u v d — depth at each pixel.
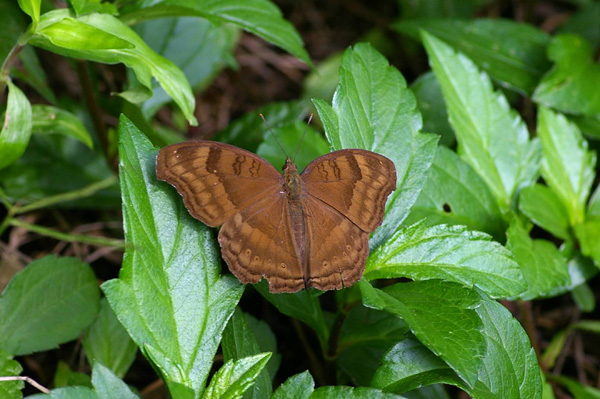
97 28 0.75
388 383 0.74
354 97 0.76
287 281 0.74
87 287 0.78
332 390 0.73
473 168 0.80
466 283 0.75
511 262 0.75
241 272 0.74
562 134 0.82
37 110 0.78
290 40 0.80
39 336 0.77
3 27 0.81
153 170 0.74
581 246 0.80
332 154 0.75
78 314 0.78
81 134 0.79
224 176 0.74
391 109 0.77
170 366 0.72
